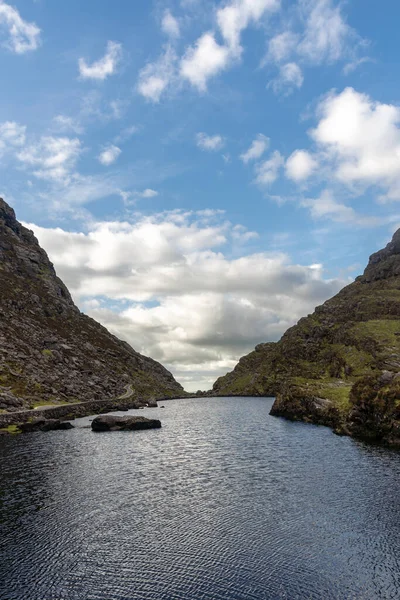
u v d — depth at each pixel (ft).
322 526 137.08
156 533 134.41
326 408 396.16
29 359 609.83
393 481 184.24
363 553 118.42
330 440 300.40
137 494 175.11
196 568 112.06
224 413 565.12
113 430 380.99
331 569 110.52
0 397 427.33
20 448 281.33
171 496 172.14
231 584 104.17
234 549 122.62
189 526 139.64
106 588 102.99
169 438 333.83
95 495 173.88
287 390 511.40
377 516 143.74
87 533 134.92
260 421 451.94
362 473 199.52
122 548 124.16
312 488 177.58
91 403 554.87
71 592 101.35
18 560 117.08
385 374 315.17
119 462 238.07
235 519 144.97
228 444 300.81
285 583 104.06
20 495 173.78
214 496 171.01
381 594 99.14
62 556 119.55
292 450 266.36
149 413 574.15
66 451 271.28
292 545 124.26
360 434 309.01
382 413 290.15
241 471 213.46
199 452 269.85
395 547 121.49
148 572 110.22
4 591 101.76
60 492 178.09
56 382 590.96
